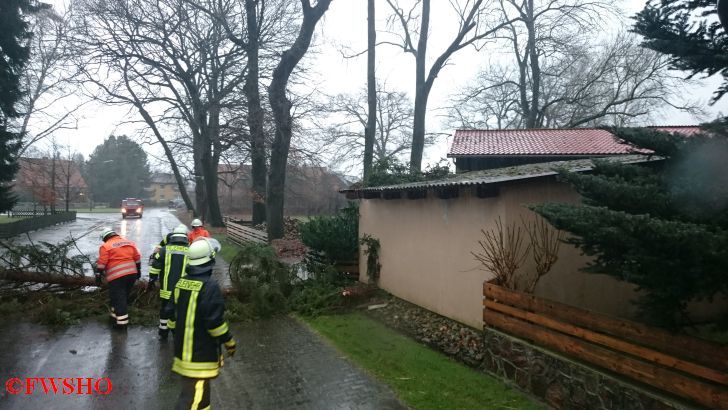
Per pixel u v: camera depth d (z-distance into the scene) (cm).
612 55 2742
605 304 666
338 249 1123
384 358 610
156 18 2012
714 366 348
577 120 3161
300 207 4356
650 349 392
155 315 795
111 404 470
